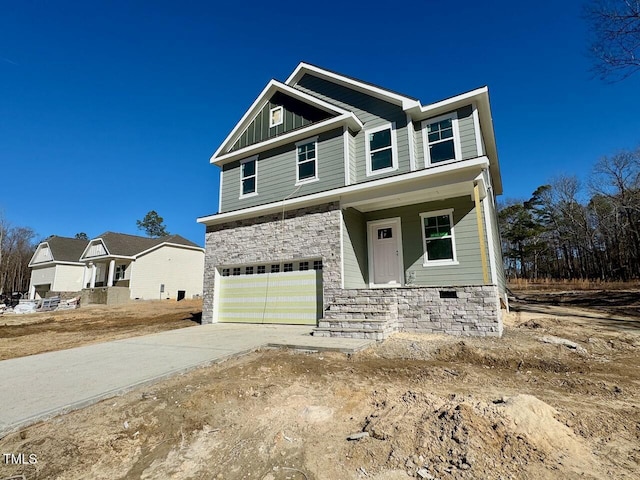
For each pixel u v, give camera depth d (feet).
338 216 34.19
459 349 20.94
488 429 9.09
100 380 15.07
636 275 107.45
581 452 8.64
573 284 102.78
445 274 32.99
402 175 30.55
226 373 17.08
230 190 45.78
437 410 10.71
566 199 133.69
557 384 15.03
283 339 25.49
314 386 14.96
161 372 16.29
